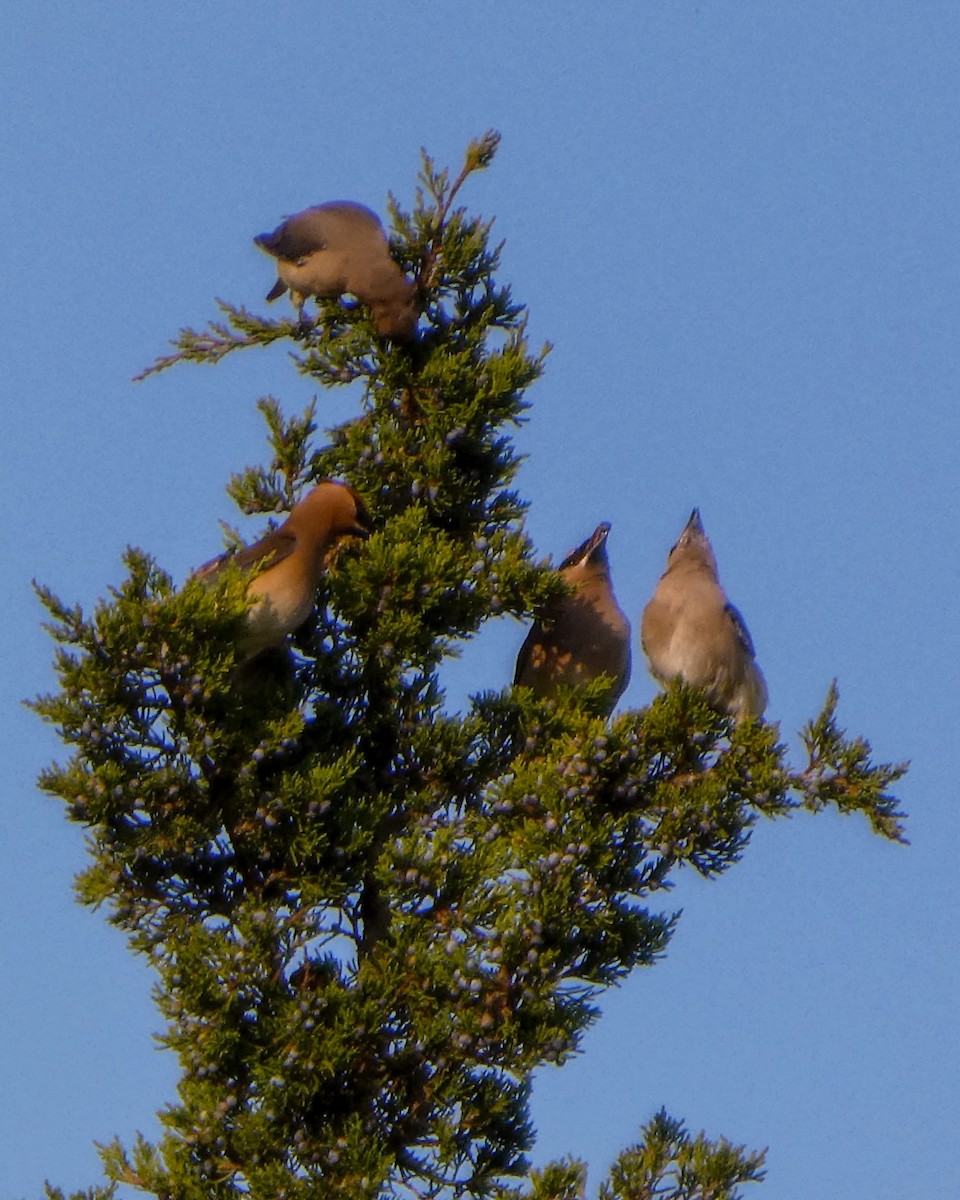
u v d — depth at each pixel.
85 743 11.64
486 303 14.41
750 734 12.46
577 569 15.39
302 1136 11.63
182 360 14.97
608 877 12.34
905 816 12.30
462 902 11.92
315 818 11.99
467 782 13.12
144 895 12.05
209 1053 11.59
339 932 12.52
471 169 14.38
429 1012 11.76
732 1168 12.03
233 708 11.84
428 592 12.81
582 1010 11.96
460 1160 11.89
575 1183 11.81
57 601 11.46
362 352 14.24
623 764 12.47
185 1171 11.76
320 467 14.10
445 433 13.75
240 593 11.83
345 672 13.23
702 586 14.99
